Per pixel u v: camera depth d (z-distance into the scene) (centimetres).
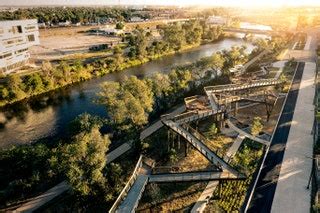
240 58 12044
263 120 7269
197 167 5509
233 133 6681
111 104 6244
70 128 6450
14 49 12025
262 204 4459
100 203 4603
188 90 9219
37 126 7944
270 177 5066
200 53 16262
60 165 4716
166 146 6266
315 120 7150
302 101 8312
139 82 6819
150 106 6769
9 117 8588
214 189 4894
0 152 5322
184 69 9181
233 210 4406
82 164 4459
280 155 5712
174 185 4991
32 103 9562
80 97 9981
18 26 12312
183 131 5653
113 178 4928
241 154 5712
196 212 4391
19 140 7231
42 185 5103
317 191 4706
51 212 4569
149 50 14950
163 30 17800
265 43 14950
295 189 4759
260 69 11650
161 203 4622
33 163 5078
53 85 10744
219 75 10694
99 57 14200
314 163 5428
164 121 5984
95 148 4572
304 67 11594
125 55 14562
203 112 6800
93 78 11969
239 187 4866
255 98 8175
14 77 9669
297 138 6350
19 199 4806
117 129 6316
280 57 13288
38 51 15638
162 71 12731
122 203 3991
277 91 9075
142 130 6931
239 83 9062
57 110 8962
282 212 4294
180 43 16712
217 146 6109
